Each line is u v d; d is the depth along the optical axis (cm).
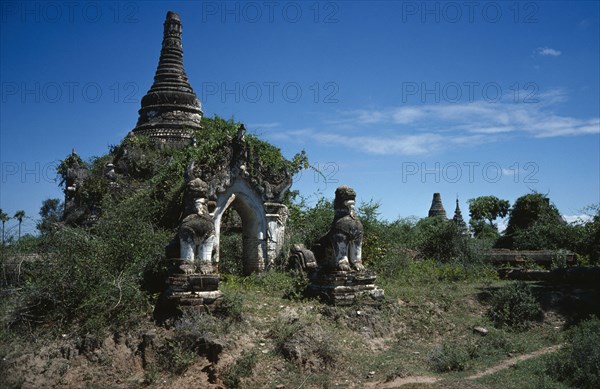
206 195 1276
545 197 3225
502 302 1414
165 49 2734
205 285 1155
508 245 3011
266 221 1694
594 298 1401
